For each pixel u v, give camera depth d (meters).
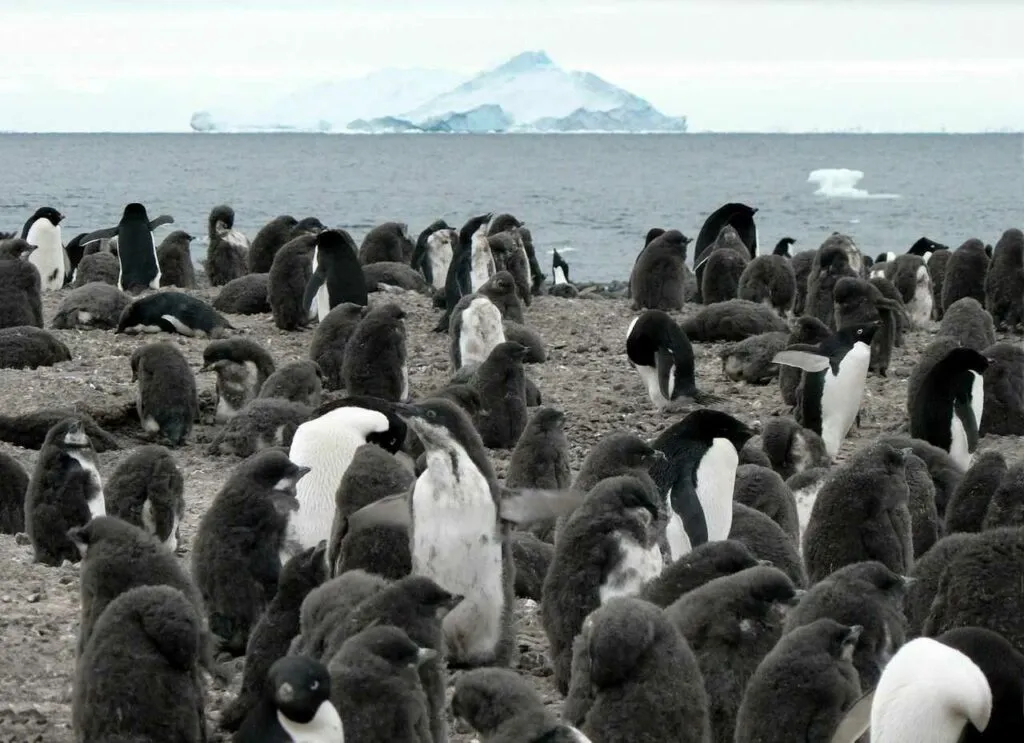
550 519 21.45
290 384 32.16
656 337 35.69
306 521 21.23
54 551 22.36
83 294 45.19
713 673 14.84
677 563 17.11
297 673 12.23
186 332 42.91
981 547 15.91
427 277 61.19
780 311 50.94
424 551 17.70
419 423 17.59
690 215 191.88
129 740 13.20
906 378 40.78
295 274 44.44
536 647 19.20
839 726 12.98
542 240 144.50
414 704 13.07
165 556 15.94
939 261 61.81
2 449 30.06
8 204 185.00
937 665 12.19
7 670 17.16
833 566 19.86
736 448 22.98
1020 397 34.69
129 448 31.62
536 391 35.31
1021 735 12.30
